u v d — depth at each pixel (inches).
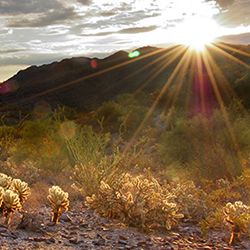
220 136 399.2
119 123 974.4
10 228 141.8
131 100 1333.7
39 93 7066.9
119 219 197.0
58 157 356.5
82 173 273.9
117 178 244.4
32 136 374.9
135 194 191.6
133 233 166.1
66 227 164.1
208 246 157.5
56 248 126.5
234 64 1190.9
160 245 148.3
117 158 265.1
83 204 232.8
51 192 167.9
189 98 1039.6
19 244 121.5
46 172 353.1
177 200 217.8
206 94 1023.6
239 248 156.4
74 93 7204.7
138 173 394.0
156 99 1234.0
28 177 298.5
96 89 7613.2
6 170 300.8
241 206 168.7
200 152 387.5
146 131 793.6
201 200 226.4
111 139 778.2
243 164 354.9
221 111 486.3
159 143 633.6
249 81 936.3
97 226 174.4
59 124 373.1
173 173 385.4
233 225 165.9
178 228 190.2
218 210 177.9
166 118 888.9
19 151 393.1
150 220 179.3
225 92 980.6
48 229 154.5
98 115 1077.1
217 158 363.6
